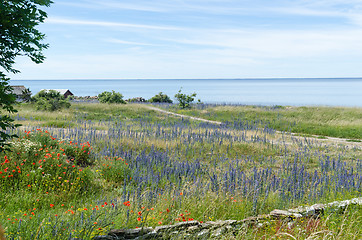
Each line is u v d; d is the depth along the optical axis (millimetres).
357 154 16016
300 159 14266
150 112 34844
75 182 9398
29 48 5168
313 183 9375
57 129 18203
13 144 10133
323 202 8102
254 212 7414
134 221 6117
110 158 12039
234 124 24656
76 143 12570
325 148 17375
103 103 39438
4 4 4973
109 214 6219
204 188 8586
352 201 7352
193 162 12484
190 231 5664
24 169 9211
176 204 7426
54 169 9781
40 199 7914
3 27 4879
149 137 17094
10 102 5246
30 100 36188
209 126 24203
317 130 23906
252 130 22766
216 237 5629
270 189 8969
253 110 33875
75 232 5188
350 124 24609
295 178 9922
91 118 27703
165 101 55781
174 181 10336
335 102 101312
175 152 14805
